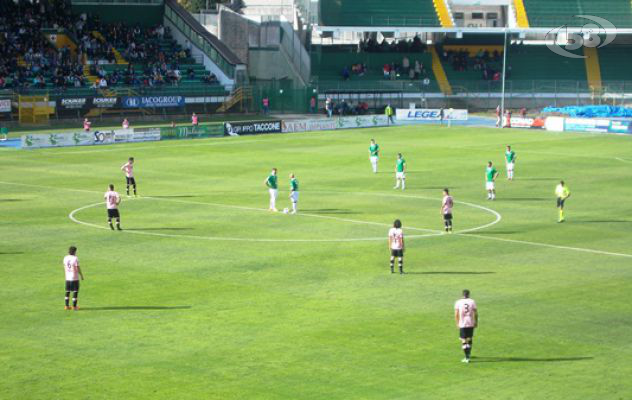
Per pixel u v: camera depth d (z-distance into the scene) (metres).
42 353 33.12
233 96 134.62
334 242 52.53
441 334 35.38
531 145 101.50
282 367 31.67
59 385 30.00
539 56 153.38
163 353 33.12
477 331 35.88
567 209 63.28
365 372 31.22
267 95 139.75
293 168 83.31
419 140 106.94
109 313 38.16
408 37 159.75
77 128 114.56
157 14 145.00
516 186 73.38
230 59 135.75
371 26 143.62
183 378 30.62
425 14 146.75
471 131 117.38
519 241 52.91
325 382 30.27
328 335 35.19
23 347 33.78
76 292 38.66
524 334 35.50
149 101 125.06
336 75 146.75
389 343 34.28
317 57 147.00
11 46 125.12
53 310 38.59
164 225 57.31
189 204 64.81
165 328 36.09
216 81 136.00
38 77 122.12
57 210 62.06
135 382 30.25
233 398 28.88
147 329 35.94
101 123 120.31
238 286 42.62
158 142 103.19
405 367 31.73
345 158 90.19
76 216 60.03
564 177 78.06
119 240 52.75
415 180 76.44
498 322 37.06
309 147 99.38
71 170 81.31
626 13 150.75
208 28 152.50
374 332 35.59
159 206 64.06
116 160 88.12
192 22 141.25
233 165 85.12
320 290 41.97
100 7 140.25
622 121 115.81
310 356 32.81
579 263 47.56
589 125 116.31
